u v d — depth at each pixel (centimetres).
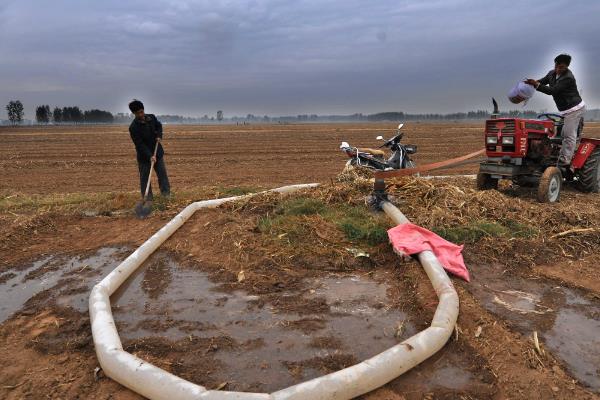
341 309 376
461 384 279
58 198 757
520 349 313
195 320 360
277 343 326
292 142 2220
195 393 246
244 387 277
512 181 777
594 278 432
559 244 500
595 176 743
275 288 414
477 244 494
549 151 698
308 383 251
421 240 462
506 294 400
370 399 263
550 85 680
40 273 458
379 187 609
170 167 1271
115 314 371
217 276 441
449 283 382
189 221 588
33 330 347
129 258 457
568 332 339
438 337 309
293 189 718
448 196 615
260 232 537
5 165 1319
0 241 530
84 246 534
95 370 292
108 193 804
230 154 1641
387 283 425
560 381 281
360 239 514
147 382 262
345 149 767
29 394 271
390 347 321
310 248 488
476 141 2222
